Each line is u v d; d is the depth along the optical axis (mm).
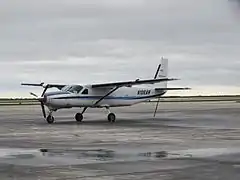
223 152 14648
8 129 25375
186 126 28141
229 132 23219
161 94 38250
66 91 32656
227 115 43844
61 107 32281
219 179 10047
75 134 21938
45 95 31828
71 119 36844
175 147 16125
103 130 24594
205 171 11039
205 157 13438
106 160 12883
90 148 15906
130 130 24641
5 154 14266
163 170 11188
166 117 40250
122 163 12297
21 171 11086
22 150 15344
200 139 19219
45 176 10438
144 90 36969
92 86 33594
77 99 32781
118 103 35188
